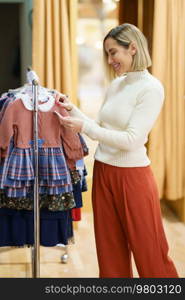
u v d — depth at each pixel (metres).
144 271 2.01
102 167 2.00
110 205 2.02
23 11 4.56
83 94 4.50
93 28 4.46
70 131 2.14
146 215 1.95
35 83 1.96
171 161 3.54
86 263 2.87
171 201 3.95
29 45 4.14
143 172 1.96
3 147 2.07
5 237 2.35
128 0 4.04
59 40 3.21
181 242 3.20
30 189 2.20
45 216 2.30
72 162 2.22
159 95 1.87
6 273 2.69
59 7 3.16
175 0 3.32
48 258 2.95
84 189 2.53
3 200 2.25
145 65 1.89
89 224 3.58
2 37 5.12
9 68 5.20
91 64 4.51
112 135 1.86
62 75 3.26
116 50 1.88
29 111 2.10
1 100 2.21
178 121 3.49
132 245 1.99
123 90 1.95
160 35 3.35
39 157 2.12
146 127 1.86
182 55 3.41
